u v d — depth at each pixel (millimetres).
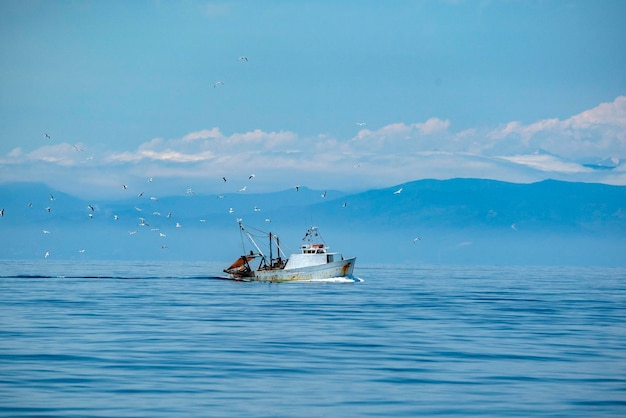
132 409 186250
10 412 182750
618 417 183750
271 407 189875
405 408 190125
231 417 181500
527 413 186625
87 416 180250
